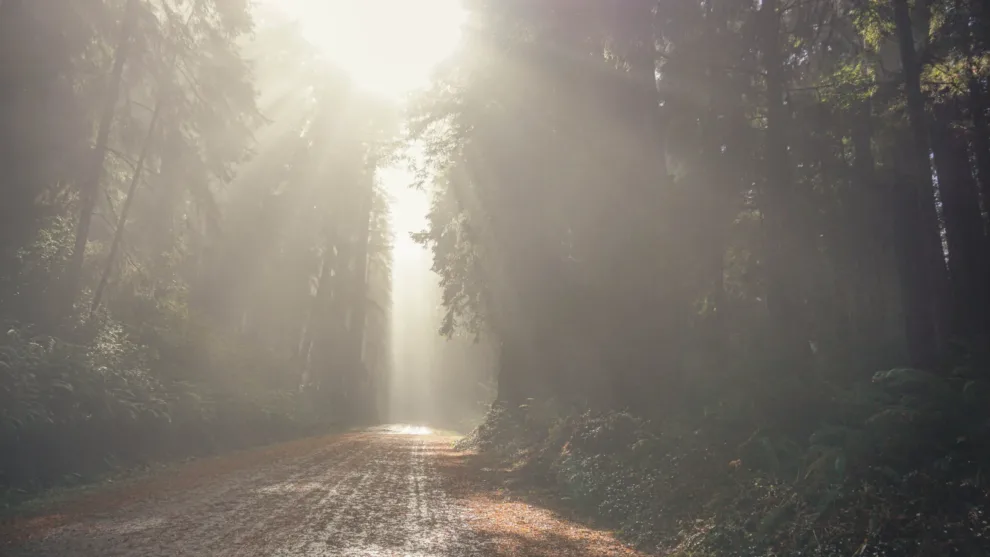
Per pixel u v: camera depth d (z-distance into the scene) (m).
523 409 23.41
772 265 16.03
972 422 8.91
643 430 14.44
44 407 13.03
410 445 27.48
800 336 15.09
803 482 9.16
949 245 16.17
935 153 15.89
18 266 16.27
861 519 7.53
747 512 9.10
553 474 15.37
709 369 16.84
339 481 14.66
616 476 12.83
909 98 13.99
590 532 10.62
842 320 19.25
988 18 13.55
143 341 22.38
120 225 20.34
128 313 22.91
